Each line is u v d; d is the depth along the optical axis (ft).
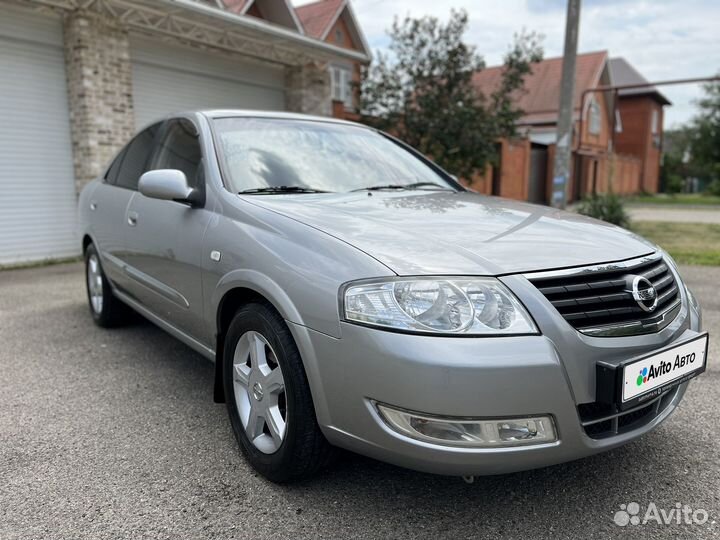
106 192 13.12
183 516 6.55
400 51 39.99
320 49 36.04
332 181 9.57
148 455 7.95
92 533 6.24
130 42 29.89
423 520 6.47
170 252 9.39
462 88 39.96
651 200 89.97
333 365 6.04
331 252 6.40
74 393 10.19
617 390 5.79
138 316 14.90
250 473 7.47
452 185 11.34
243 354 7.72
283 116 11.05
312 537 6.17
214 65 34.86
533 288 5.88
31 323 14.94
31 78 26.27
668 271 7.42
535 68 89.20
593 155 86.02
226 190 8.59
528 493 7.01
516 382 5.47
